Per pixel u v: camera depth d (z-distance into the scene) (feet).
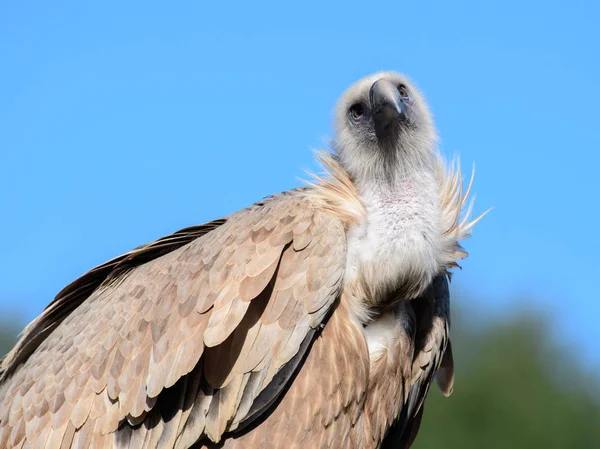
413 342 42.63
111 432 39.11
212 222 44.47
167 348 38.68
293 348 38.50
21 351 44.96
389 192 41.42
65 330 42.75
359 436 40.55
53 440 39.70
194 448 39.27
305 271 39.17
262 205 41.86
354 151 43.19
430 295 43.11
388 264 40.34
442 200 42.96
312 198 41.37
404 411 43.98
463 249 43.19
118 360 39.52
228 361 38.65
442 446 93.56
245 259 39.06
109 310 41.29
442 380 46.37
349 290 40.57
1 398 44.45
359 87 44.75
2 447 41.01
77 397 39.88
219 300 38.50
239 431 39.04
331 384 39.19
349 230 41.09
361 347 40.01
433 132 44.24
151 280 41.16
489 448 93.71
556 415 95.30
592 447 95.35
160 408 38.96
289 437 38.91
